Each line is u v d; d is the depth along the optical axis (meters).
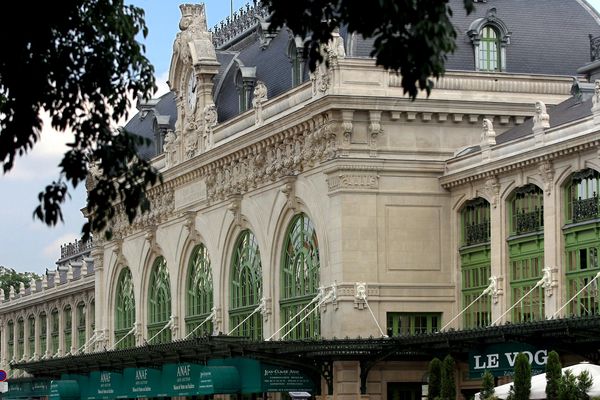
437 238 64.69
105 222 27.45
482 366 54.25
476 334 51.50
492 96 65.50
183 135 81.69
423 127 64.62
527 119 65.75
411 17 25.06
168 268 84.25
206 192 78.06
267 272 70.31
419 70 25.20
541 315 58.44
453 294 64.50
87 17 27.77
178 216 82.25
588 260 55.84
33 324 126.81
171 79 83.00
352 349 58.09
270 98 71.44
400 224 64.12
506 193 60.97
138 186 27.27
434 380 44.22
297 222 68.50
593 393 38.59
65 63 27.25
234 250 75.56
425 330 64.25
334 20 26.02
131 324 91.31
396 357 62.19
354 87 63.38
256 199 71.88
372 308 63.41
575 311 56.50
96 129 27.45
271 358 61.19
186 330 82.00
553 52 68.44
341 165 63.28
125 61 28.12
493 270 61.41
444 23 25.11
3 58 26.23
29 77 26.73
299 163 67.06
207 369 64.88
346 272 63.25
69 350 116.50
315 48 26.09
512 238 60.66
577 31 69.75
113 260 93.75
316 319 65.75
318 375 63.09
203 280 79.94
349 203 63.44
